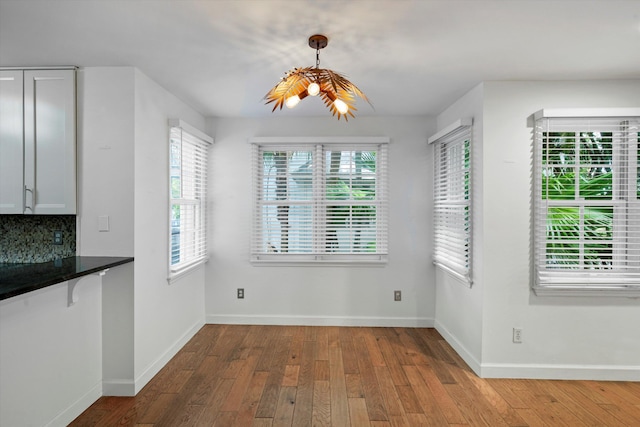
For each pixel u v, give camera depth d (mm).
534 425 2176
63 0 1683
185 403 2393
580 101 2756
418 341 3506
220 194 3949
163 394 2510
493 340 2795
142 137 2613
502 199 2779
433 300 3912
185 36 2070
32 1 1689
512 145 2773
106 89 2502
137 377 2537
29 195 2480
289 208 3941
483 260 2787
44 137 2479
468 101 3064
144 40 2117
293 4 1730
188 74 2660
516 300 2783
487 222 2785
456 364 3018
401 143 3898
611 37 2068
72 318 2227
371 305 3934
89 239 2516
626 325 2750
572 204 2760
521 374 2777
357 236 3914
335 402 2412
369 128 3898
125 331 2494
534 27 1954
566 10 1776
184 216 3428
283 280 3961
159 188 2881
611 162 2750
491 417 2254
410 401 2434
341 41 2131
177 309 3238
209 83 2855
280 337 3590
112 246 2508
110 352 2498
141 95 2602
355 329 3840
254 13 1818
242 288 3973
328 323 3945
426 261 3904
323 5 1741
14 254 2607
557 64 2467
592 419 2240
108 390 2492
